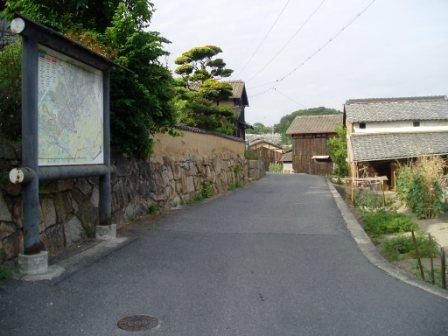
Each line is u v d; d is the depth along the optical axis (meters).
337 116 44.81
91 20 8.15
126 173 8.67
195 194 13.55
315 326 3.78
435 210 11.30
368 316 4.03
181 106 19.47
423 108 29.92
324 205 12.48
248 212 10.70
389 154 23.84
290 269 5.57
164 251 6.31
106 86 6.66
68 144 5.59
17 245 5.04
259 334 3.58
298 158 43.84
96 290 4.51
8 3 7.69
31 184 4.75
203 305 4.20
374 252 6.71
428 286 5.05
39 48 4.92
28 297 4.18
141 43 7.60
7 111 5.47
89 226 6.90
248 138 58.22
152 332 3.56
